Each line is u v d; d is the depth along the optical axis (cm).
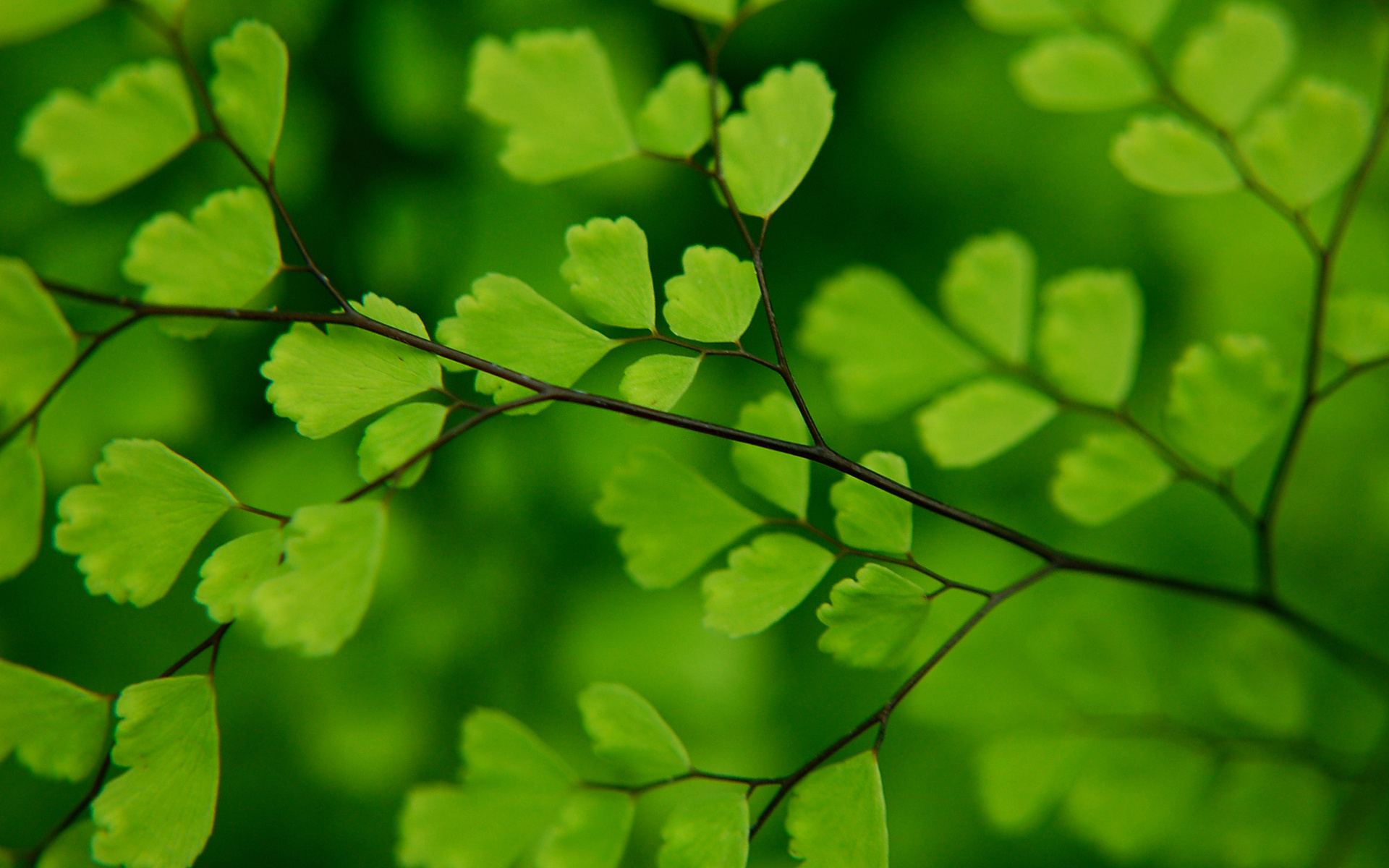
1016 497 56
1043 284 57
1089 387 45
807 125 41
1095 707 47
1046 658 47
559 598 52
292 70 47
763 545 41
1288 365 55
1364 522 54
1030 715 47
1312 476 55
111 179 40
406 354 40
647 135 42
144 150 40
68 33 46
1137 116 56
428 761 50
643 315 41
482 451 51
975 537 54
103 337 40
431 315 49
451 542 51
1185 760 46
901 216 58
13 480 40
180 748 40
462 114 50
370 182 48
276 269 41
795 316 55
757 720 51
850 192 57
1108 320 45
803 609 54
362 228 48
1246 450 44
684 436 51
